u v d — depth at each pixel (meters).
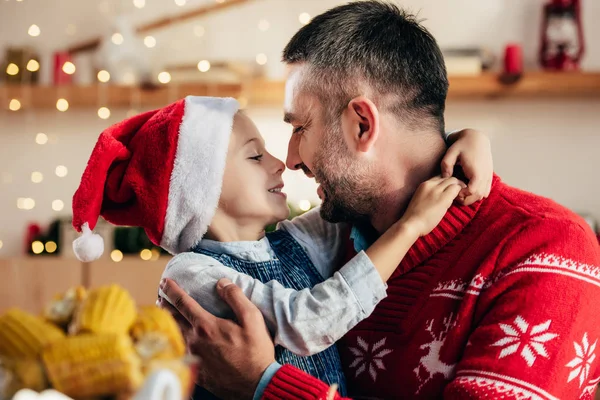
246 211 1.10
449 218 1.07
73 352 0.55
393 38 1.09
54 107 3.20
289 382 0.93
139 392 0.52
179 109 1.10
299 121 1.13
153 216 1.09
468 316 1.03
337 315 0.97
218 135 1.08
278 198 1.14
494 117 2.89
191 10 3.15
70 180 3.20
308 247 1.20
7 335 0.58
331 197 1.12
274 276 1.09
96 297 0.62
